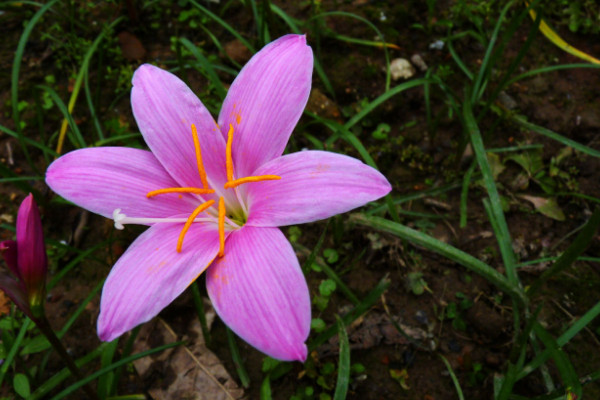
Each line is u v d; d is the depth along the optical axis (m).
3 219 0.24
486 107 0.24
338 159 0.16
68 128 0.26
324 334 0.20
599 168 0.25
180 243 0.17
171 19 0.30
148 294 0.16
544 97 0.27
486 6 0.29
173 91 0.18
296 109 0.18
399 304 0.23
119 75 0.28
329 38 0.28
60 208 0.24
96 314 0.22
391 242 0.24
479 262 0.20
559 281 0.23
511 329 0.22
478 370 0.21
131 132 0.26
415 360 0.22
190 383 0.21
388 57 0.26
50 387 0.19
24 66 0.28
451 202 0.25
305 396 0.21
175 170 0.18
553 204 0.24
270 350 0.15
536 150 0.26
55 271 0.23
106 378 0.20
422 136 0.26
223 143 0.18
